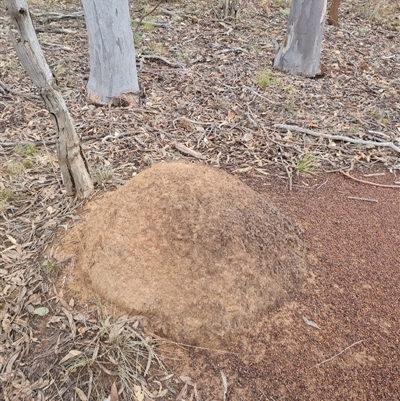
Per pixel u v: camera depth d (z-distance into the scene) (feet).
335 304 7.22
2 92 14.38
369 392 6.18
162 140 12.21
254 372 6.30
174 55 17.54
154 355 6.44
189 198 7.13
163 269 6.88
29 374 6.49
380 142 12.38
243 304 6.81
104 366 6.38
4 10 21.33
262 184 10.59
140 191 7.43
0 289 7.70
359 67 17.46
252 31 20.54
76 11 21.62
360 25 21.66
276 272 7.26
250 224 7.34
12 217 9.32
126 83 13.71
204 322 6.62
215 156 11.67
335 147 12.21
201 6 23.18
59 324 6.96
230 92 14.88
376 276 7.82
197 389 6.13
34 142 11.92
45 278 7.71
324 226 9.00
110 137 12.19
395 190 10.61
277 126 12.92
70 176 9.40
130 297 6.88
